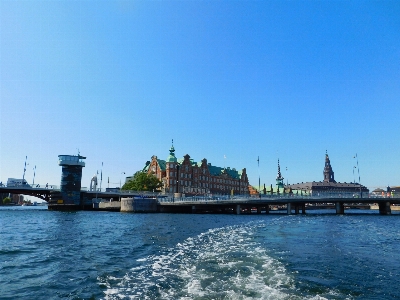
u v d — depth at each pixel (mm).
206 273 12992
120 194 110812
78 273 14305
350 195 81688
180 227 38906
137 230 34906
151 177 132375
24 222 50969
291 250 19016
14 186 103312
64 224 45875
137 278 12828
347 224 42531
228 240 24469
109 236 29078
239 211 82812
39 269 15266
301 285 10938
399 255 17438
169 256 17703
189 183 155750
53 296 11000
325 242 22891
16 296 11086
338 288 10695
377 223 45062
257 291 10164
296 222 47562
